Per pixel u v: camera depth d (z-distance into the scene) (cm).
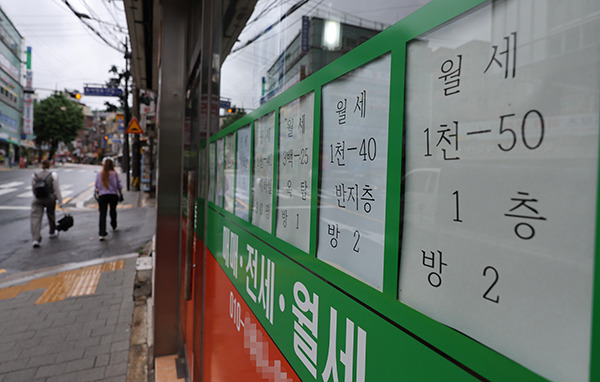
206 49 193
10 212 1019
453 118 45
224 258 161
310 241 82
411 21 52
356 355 65
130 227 868
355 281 65
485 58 41
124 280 489
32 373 282
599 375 30
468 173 43
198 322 198
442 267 46
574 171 32
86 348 317
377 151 60
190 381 235
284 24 108
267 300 108
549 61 34
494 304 40
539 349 35
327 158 76
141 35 501
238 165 144
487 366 40
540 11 35
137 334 337
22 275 512
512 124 38
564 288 33
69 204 1232
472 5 42
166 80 283
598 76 31
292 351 90
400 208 54
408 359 52
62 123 4897
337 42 74
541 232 35
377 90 60
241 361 132
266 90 118
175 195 288
